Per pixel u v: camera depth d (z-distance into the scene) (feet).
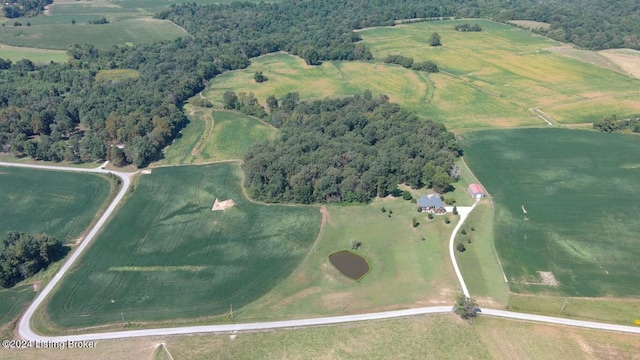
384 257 419.54
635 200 493.36
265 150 566.77
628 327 341.82
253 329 345.10
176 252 429.79
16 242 408.67
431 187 524.93
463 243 433.89
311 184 504.84
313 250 430.20
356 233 451.53
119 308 366.84
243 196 516.73
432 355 320.91
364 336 336.70
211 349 327.26
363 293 379.14
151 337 338.95
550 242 432.25
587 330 339.16
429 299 370.32
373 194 511.81
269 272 403.95
